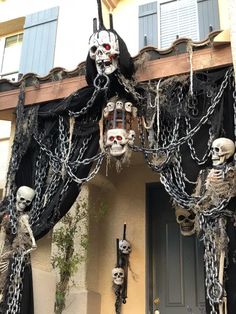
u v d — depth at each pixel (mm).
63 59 7016
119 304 5379
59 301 5000
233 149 3615
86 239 5445
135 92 4113
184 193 3713
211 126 3789
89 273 5441
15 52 7734
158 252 5703
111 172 5949
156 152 3889
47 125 4551
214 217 3453
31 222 4234
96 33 4125
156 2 7000
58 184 4305
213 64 3916
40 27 7418
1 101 4840
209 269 3357
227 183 3510
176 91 4012
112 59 4070
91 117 4363
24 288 4125
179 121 3939
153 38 6770
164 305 5430
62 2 7469
